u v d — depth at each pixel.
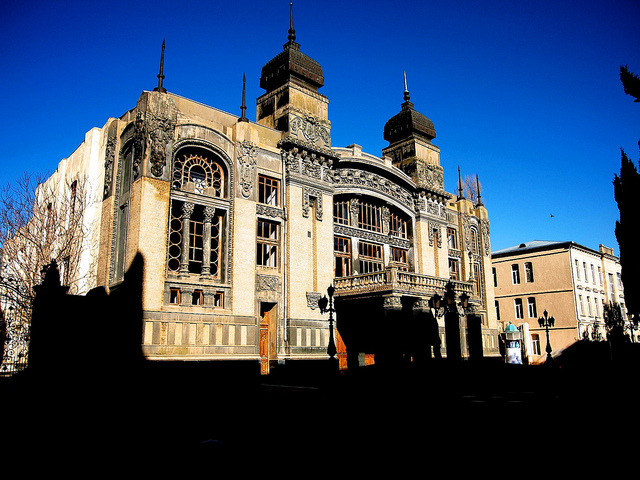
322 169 32.25
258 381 25.66
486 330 44.47
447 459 9.46
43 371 21.08
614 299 63.38
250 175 28.12
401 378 21.98
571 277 54.09
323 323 30.02
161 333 23.12
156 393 20.55
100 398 18.73
